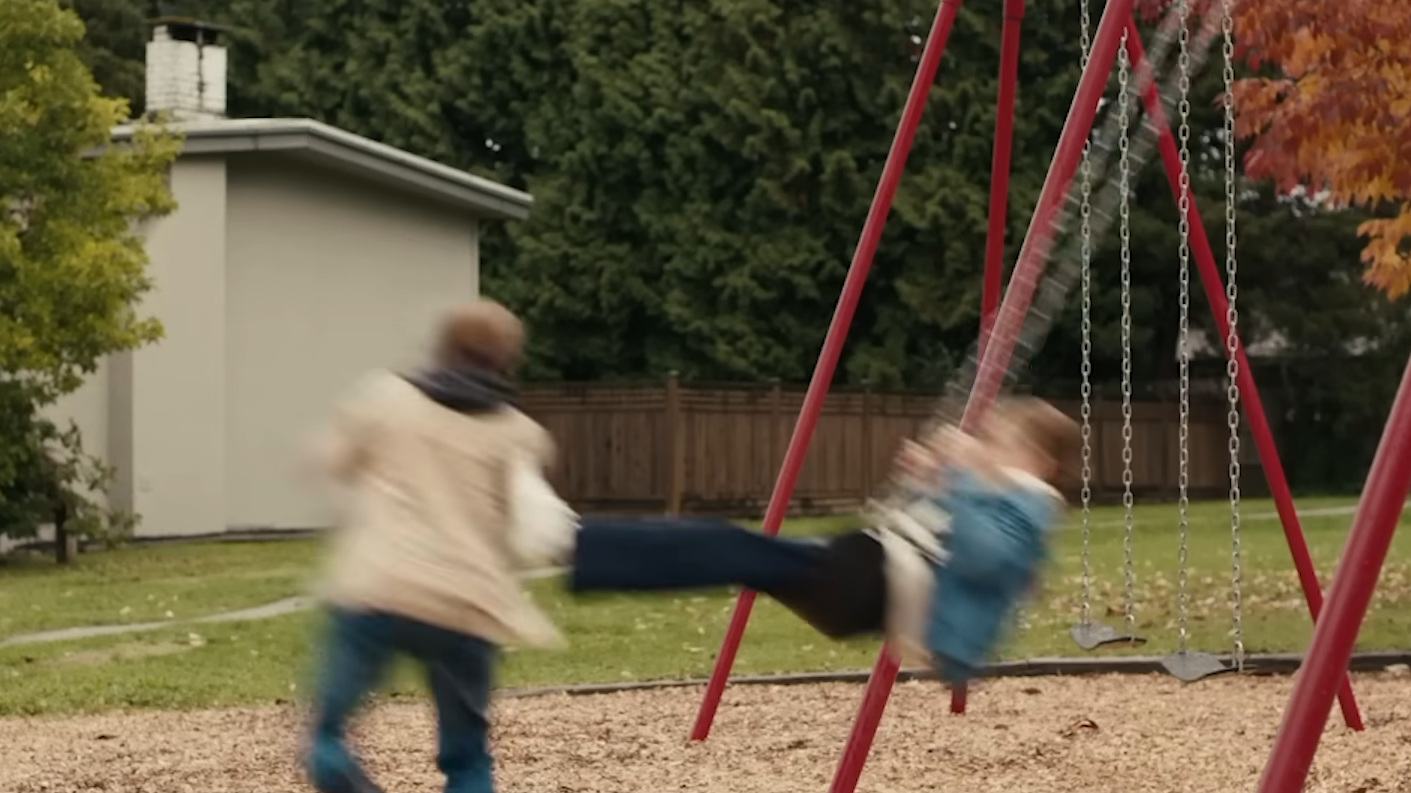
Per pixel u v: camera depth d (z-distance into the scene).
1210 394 34.34
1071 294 32.84
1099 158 5.70
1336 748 7.54
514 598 4.38
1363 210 32.69
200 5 39.72
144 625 13.05
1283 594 13.64
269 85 37.53
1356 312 33.31
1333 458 34.97
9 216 17.89
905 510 4.33
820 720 8.48
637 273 34.28
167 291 21.72
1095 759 7.34
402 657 4.41
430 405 4.38
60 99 17.80
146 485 21.59
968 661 4.15
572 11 35.38
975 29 32.56
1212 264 8.01
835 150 32.94
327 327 23.09
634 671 10.45
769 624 12.96
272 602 14.61
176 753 7.57
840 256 33.25
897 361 32.56
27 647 11.68
